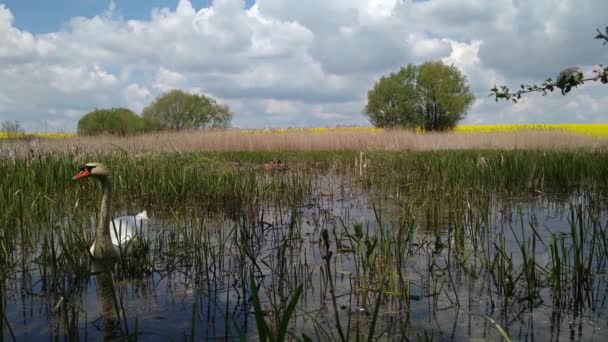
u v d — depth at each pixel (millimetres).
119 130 36719
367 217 8141
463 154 18016
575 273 4273
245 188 9617
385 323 3895
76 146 14047
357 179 13109
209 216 8320
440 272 5180
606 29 3285
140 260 5473
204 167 11727
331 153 21531
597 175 11156
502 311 4094
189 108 46375
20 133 21453
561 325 3791
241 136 26047
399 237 5434
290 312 2629
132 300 4453
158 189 9445
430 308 4191
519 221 7648
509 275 4445
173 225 7539
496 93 4180
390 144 24688
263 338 2625
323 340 3582
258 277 5098
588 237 6449
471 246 6180
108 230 5617
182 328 3818
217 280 5023
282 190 10336
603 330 3686
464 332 3693
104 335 3705
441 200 9383
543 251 5852
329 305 4293
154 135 26203
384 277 4539
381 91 47562
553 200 9547
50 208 7863
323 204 9570
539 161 12922
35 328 3834
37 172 10180
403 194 10508
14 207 6980
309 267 5398
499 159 13203
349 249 5980
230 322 3934
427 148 24938
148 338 3639
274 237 6859
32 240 6574
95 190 9852
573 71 3594
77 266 4949
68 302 4258
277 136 26031
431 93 46312
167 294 4609
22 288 4750
